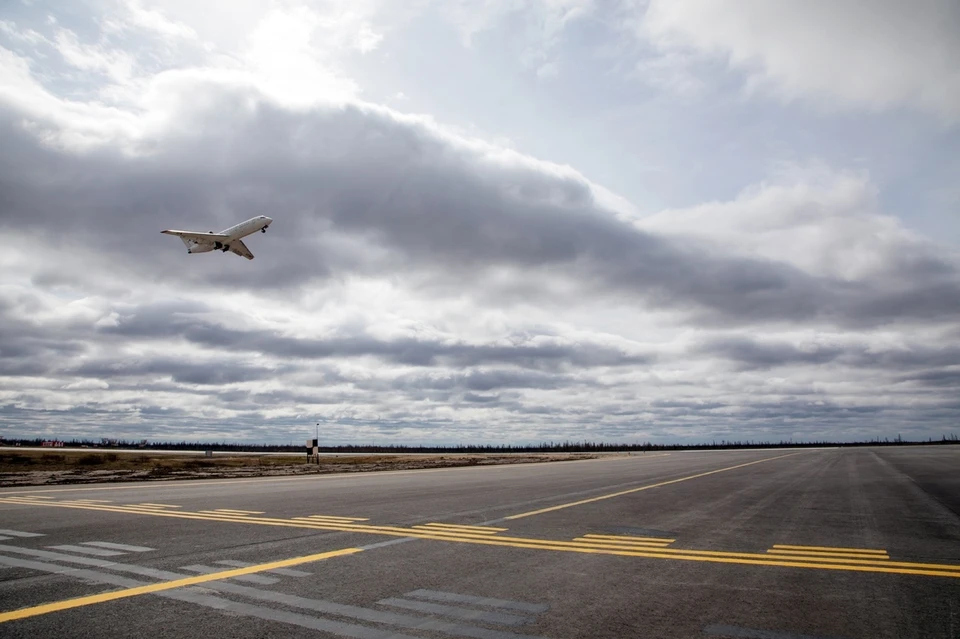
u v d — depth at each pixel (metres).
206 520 11.84
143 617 5.35
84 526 10.88
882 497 17.55
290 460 66.00
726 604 5.91
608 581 6.84
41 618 5.30
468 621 5.30
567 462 54.28
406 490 19.92
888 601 6.06
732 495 18.19
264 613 5.50
